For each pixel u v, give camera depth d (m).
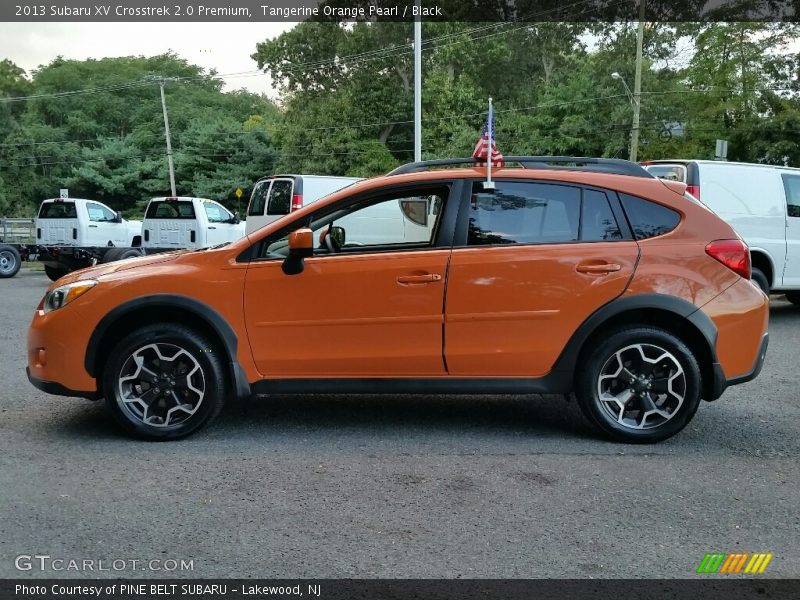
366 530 3.55
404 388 4.89
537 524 3.63
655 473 4.35
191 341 4.80
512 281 4.79
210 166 59.00
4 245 18.84
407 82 48.31
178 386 4.87
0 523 3.61
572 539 3.47
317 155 47.66
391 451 4.73
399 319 4.80
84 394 4.93
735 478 4.28
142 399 4.87
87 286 4.87
